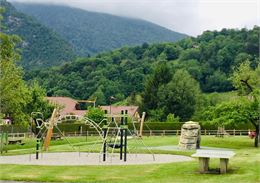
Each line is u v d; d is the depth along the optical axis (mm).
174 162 22031
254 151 28984
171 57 144000
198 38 155250
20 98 48875
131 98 108688
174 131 72125
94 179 15844
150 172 17688
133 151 30953
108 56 141625
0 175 16844
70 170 18516
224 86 118500
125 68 129250
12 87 46938
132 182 15086
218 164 19172
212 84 120500
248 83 45562
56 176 16578
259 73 45562
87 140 52406
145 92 92875
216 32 152250
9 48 48000
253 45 124312
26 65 166000
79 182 15336
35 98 65875
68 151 31969
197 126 38250
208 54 129250
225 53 125562
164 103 89312
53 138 50562
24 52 171625
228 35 140750
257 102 42688
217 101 96062
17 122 50969
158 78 93125
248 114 42469
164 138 57438
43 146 35688
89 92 119438
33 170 18562
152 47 149000
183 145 37500
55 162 23172
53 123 31625
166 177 16234
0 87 45750
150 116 90188
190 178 15914
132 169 18750
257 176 16062
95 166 20062
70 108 96875
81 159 25203
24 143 43875
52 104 69812
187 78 91875
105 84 120250
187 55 133750
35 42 177875
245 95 46125
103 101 114438
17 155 28688
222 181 15141
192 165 19328
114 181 15367
